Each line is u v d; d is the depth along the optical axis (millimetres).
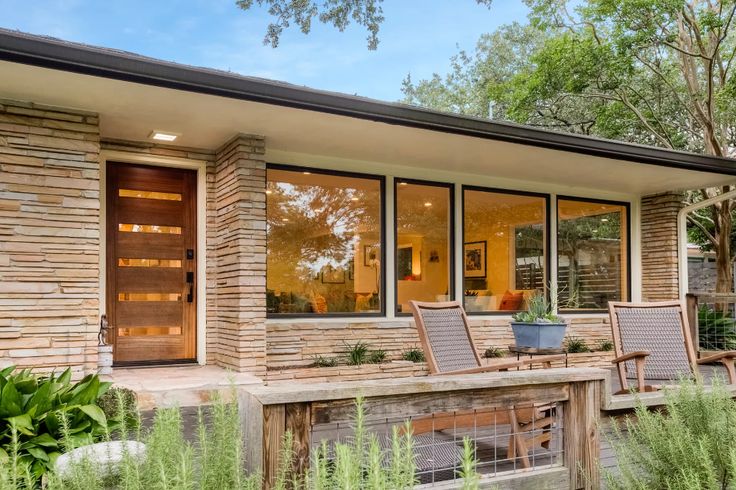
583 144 6141
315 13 9648
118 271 6074
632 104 11148
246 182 5805
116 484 1421
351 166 6973
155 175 6312
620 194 8945
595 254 8703
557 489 2322
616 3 9250
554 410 2926
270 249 6531
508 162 7047
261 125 5531
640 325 4750
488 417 2959
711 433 1813
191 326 6387
